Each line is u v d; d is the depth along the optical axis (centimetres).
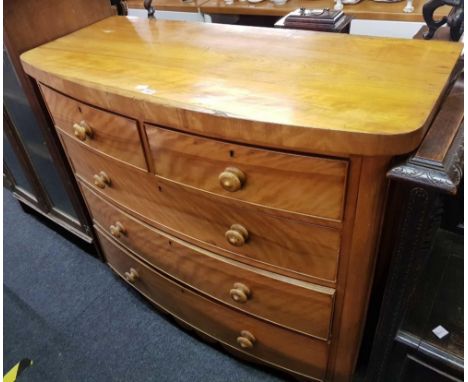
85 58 95
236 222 83
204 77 79
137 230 112
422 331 82
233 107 67
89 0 118
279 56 86
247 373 122
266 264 87
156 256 113
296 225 75
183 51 93
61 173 134
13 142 146
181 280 111
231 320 107
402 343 82
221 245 92
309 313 89
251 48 91
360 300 81
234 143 70
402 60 78
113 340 135
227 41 97
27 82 112
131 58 92
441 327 82
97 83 81
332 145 60
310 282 84
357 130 57
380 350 88
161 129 79
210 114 67
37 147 141
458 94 73
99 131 95
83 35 111
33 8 106
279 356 106
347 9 158
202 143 74
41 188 160
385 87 69
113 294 152
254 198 76
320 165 65
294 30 100
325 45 89
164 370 125
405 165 59
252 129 64
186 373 124
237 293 96
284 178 69
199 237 95
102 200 118
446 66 75
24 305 151
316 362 100
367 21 154
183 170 83
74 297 152
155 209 100
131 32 110
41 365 130
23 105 127
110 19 123
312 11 111
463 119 66
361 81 72
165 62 88
